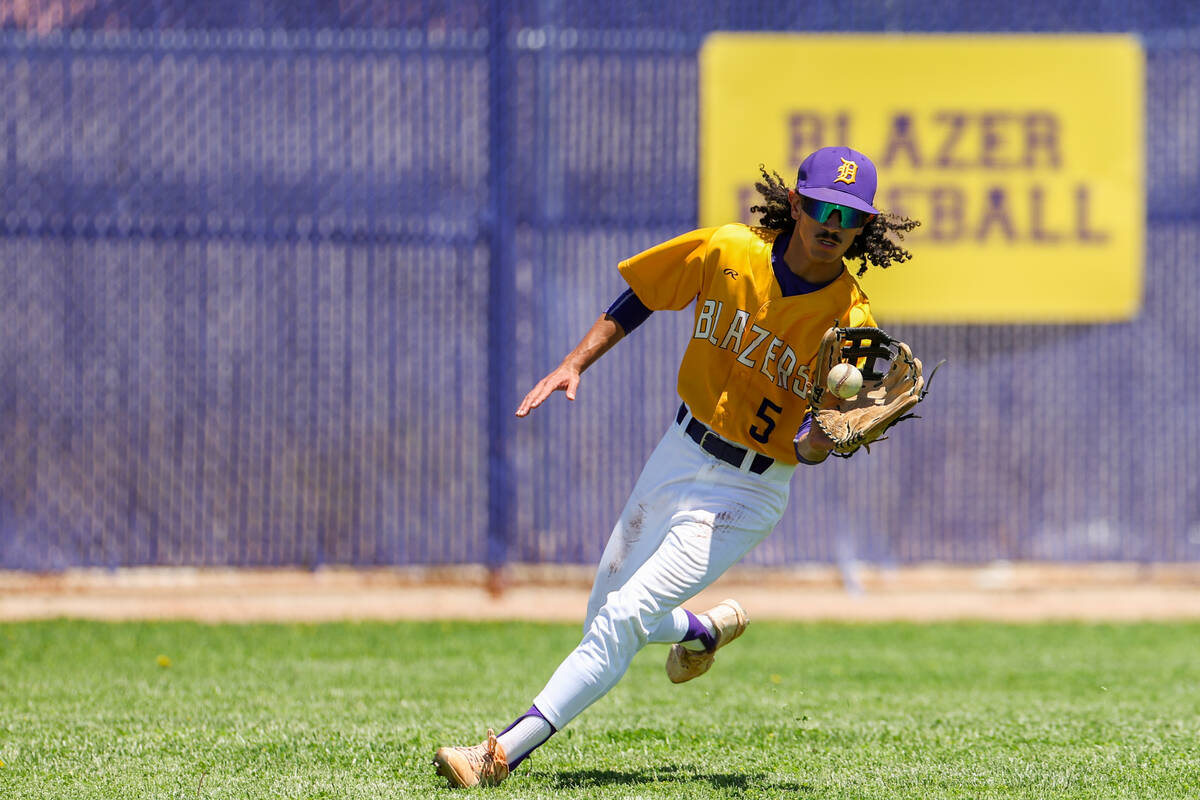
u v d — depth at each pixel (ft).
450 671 95.81
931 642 116.16
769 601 139.54
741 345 53.47
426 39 145.28
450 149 145.59
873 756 62.95
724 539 53.93
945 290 146.00
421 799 51.29
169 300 144.87
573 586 144.05
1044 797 53.06
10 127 144.36
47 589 140.77
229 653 104.83
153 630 116.98
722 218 144.15
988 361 148.36
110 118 144.97
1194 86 149.28
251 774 56.90
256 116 145.48
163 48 145.07
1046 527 148.36
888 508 147.64
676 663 61.93
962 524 147.95
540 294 144.66
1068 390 148.66
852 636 119.55
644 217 145.18
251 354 144.97
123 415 144.25
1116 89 146.20
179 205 145.07
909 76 144.97
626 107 145.38
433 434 145.07
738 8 145.59
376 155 145.48
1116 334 148.87
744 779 56.85
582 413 144.77
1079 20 147.95
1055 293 146.41
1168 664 103.91
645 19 145.69
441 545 144.97
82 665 97.40
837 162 51.88
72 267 144.36
